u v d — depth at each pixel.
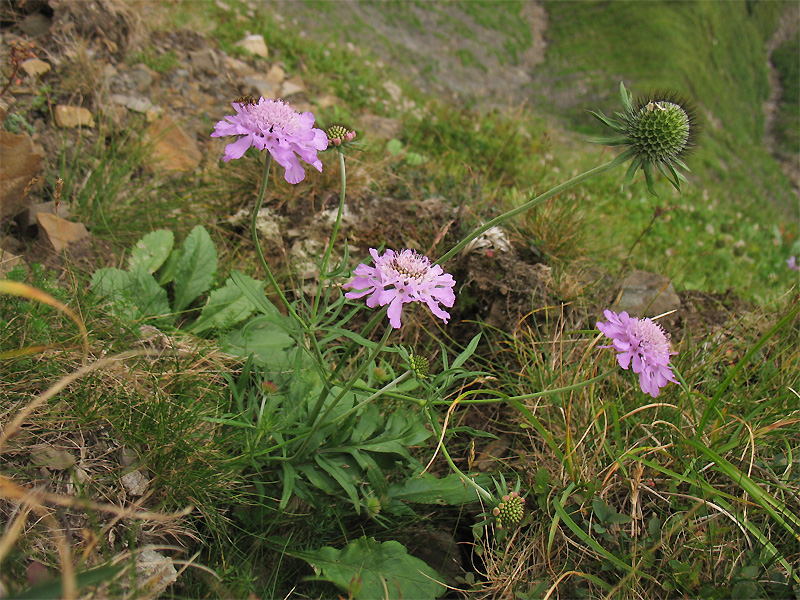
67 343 0.22
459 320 0.33
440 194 0.40
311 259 0.34
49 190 0.34
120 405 0.21
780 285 0.57
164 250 0.31
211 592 0.21
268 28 0.74
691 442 0.23
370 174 0.39
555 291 0.32
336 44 0.85
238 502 0.23
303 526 0.25
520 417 0.28
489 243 0.34
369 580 0.22
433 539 0.27
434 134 0.65
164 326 0.27
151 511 0.21
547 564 0.23
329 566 0.22
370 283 0.19
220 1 0.75
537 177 0.51
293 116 0.19
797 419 0.24
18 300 0.23
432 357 0.32
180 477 0.21
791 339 0.32
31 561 0.18
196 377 0.24
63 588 0.14
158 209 0.35
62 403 0.21
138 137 0.40
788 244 0.74
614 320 0.20
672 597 0.22
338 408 0.25
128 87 0.44
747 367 0.30
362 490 0.24
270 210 0.36
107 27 0.44
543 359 0.30
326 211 0.36
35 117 0.37
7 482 0.17
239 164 0.38
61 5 0.41
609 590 0.22
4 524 0.18
